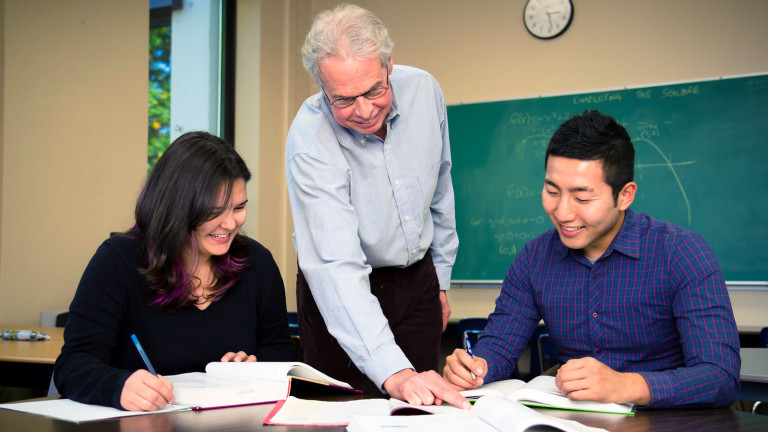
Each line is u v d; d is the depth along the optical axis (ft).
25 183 10.29
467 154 15.16
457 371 4.23
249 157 15.17
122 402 3.51
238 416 3.37
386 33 4.41
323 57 4.22
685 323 4.25
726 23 13.21
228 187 4.62
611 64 14.05
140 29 12.07
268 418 3.24
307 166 4.76
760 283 12.66
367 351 4.11
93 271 4.50
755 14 13.01
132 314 4.62
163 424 3.15
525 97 14.71
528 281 5.11
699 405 3.77
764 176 12.76
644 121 13.67
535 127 14.61
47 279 10.60
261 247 5.38
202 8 14.75
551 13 14.49
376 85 4.31
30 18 10.37
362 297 4.26
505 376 4.99
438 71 15.64
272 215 15.46
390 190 5.27
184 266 4.74
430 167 5.48
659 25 13.71
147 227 4.65
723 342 4.06
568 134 4.16
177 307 4.69
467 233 15.06
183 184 4.57
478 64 15.26
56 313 10.19
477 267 14.93
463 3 15.49
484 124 15.05
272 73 15.58
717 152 13.10
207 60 14.89
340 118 4.56
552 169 4.21
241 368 4.16
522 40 14.88
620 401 3.59
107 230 11.48
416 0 15.96
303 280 5.74
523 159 14.69
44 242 10.55
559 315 4.90
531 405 3.71
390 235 5.33
